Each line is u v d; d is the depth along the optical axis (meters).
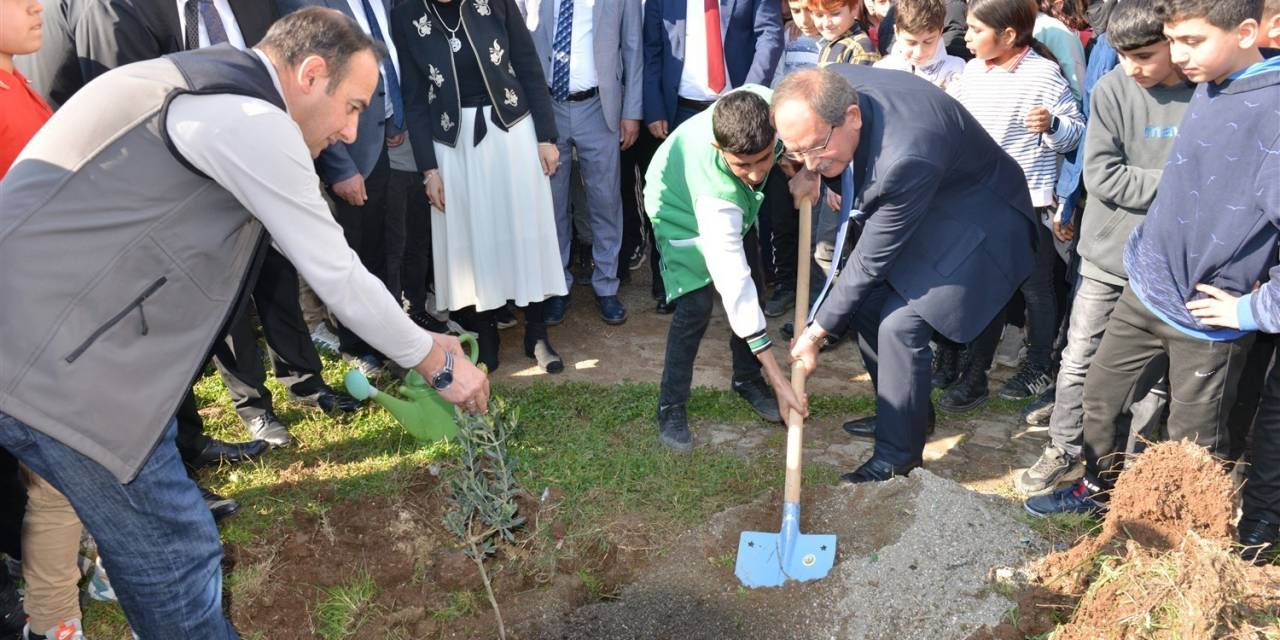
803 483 4.14
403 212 5.16
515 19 4.99
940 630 3.10
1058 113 4.50
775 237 5.89
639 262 6.67
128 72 2.42
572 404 4.82
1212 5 2.72
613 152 5.60
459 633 3.29
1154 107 3.49
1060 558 3.27
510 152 4.97
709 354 5.45
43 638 3.10
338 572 3.58
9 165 3.20
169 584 2.59
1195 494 3.12
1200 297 3.14
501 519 3.54
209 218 2.42
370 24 4.84
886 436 3.97
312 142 2.69
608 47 5.44
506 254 5.09
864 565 3.38
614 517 3.90
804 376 3.82
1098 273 3.79
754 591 3.39
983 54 4.56
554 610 3.38
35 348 2.28
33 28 3.22
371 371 5.06
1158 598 2.76
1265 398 3.26
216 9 4.13
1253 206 2.88
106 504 2.45
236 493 4.06
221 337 2.54
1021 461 4.37
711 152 3.72
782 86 3.26
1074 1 5.32
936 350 5.10
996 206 3.74
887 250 3.51
